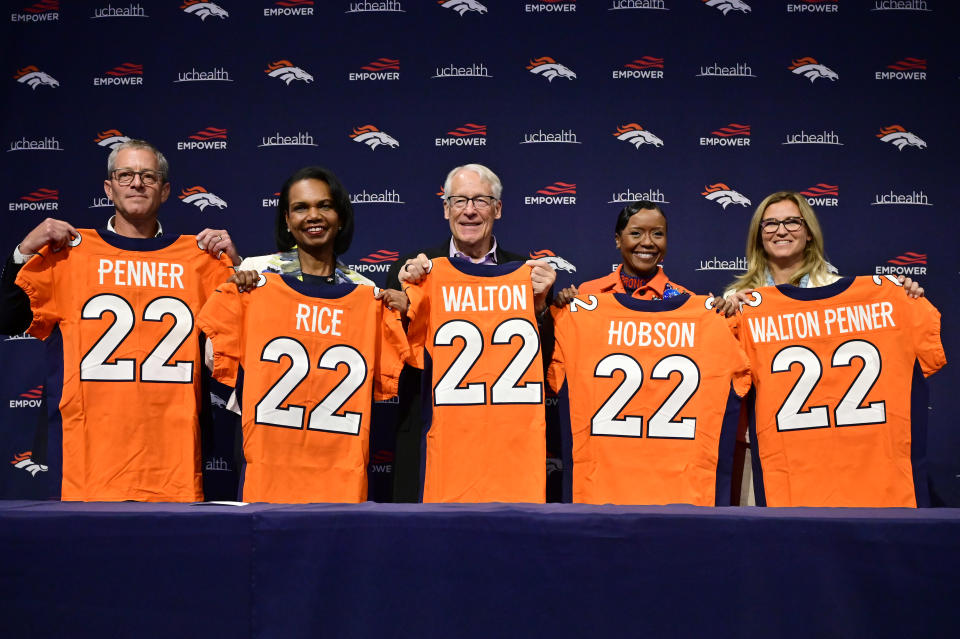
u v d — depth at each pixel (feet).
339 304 8.69
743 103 12.31
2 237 12.20
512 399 8.71
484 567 6.23
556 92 12.37
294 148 12.37
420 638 6.18
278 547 6.22
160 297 8.88
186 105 12.38
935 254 12.16
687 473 8.46
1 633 6.10
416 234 12.34
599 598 6.17
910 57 12.24
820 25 12.28
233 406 8.82
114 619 6.14
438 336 8.82
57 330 8.68
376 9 12.44
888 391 8.63
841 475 8.63
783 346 8.89
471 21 12.42
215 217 12.30
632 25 12.37
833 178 12.25
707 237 12.26
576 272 12.25
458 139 12.41
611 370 8.67
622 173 12.32
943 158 12.23
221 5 12.42
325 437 8.47
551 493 10.74
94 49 12.41
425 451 8.85
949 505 11.76
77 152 12.33
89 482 8.50
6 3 12.34
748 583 6.13
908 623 6.02
